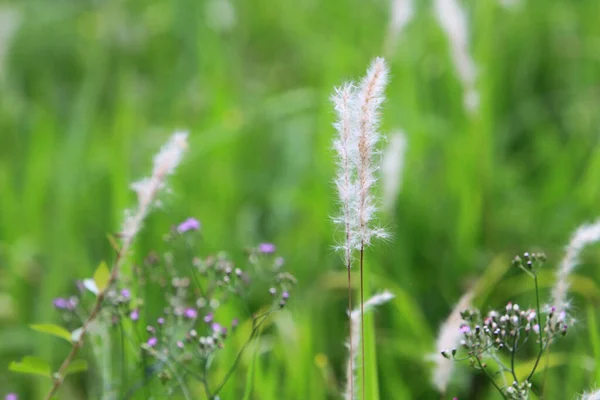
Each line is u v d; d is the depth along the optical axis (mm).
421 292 5340
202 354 3164
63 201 5898
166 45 8648
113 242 3295
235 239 5871
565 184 5926
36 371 3285
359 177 2611
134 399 3689
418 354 4395
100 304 3268
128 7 9344
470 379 4355
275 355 4289
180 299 3832
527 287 4879
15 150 7406
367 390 3201
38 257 5973
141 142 6793
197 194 6211
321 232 5633
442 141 6328
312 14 8656
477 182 5688
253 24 8766
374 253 4988
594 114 6742
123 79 7652
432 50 7145
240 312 4434
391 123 6156
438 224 5715
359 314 3070
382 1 7965
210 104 7105
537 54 7395
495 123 6762
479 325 2963
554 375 4371
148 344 3248
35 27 8844
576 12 7828
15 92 8078
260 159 6957
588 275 5184
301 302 4973
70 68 8625
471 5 7137
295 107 6945
